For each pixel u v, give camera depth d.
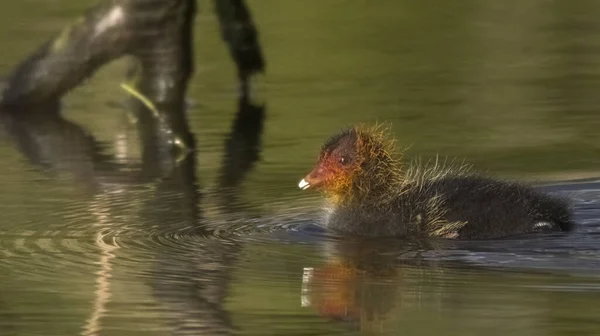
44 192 15.13
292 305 10.51
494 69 22.48
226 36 21.44
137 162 17.00
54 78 20.88
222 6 21.31
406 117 19.20
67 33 20.77
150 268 11.64
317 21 26.00
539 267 11.24
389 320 10.06
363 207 12.89
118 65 23.97
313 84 22.08
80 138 18.84
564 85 21.00
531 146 16.84
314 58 23.70
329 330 9.95
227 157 17.12
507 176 15.12
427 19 26.36
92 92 22.52
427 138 17.64
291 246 12.29
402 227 12.54
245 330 10.01
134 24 20.23
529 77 21.72
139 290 11.02
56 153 17.75
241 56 21.45
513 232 12.30
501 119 18.73
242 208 13.93
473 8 27.36
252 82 22.27
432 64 23.03
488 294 10.55
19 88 21.06
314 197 14.40
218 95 21.67
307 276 11.23
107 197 14.72
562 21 26.08
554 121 18.45
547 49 23.84
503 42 24.52
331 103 20.55
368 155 13.12
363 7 27.19
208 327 10.01
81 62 20.72
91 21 20.55
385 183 13.13
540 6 27.42
